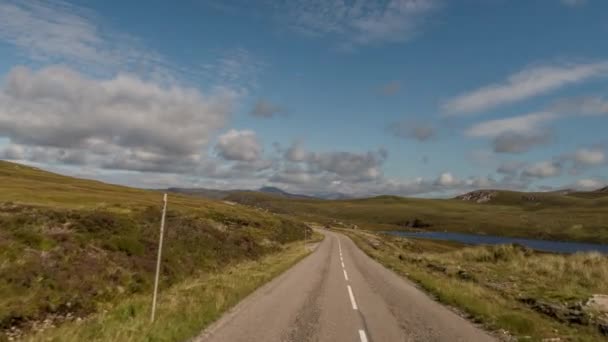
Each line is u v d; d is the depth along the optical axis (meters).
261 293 16.23
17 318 12.57
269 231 65.56
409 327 11.05
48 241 17.97
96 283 16.53
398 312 13.15
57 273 15.81
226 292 14.77
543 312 13.38
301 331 10.31
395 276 24.39
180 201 79.75
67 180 103.50
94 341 8.29
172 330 9.30
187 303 12.57
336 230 131.62
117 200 51.47
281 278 21.50
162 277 20.45
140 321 9.98
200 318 10.70
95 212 25.70
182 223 32.81
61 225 21.30
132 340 8.31
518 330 10.64
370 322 11.60
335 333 10.24
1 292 13.45
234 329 10.20
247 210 92.81
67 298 14.72
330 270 26.66
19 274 14.60
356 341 9.55
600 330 10.98
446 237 175.75
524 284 19.09
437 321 11.84
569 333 10.60
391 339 9.79
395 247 69.06
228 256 31.38
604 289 17.48
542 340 9.88
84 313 14.31
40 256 16.50
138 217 29.09
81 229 21.47
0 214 20.84
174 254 24.28
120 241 21.44
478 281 20.31
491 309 12.84
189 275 22.66
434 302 15.25
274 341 9.27
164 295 14.79
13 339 11.13
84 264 17.52
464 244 112.44
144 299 14.02
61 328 10.01
